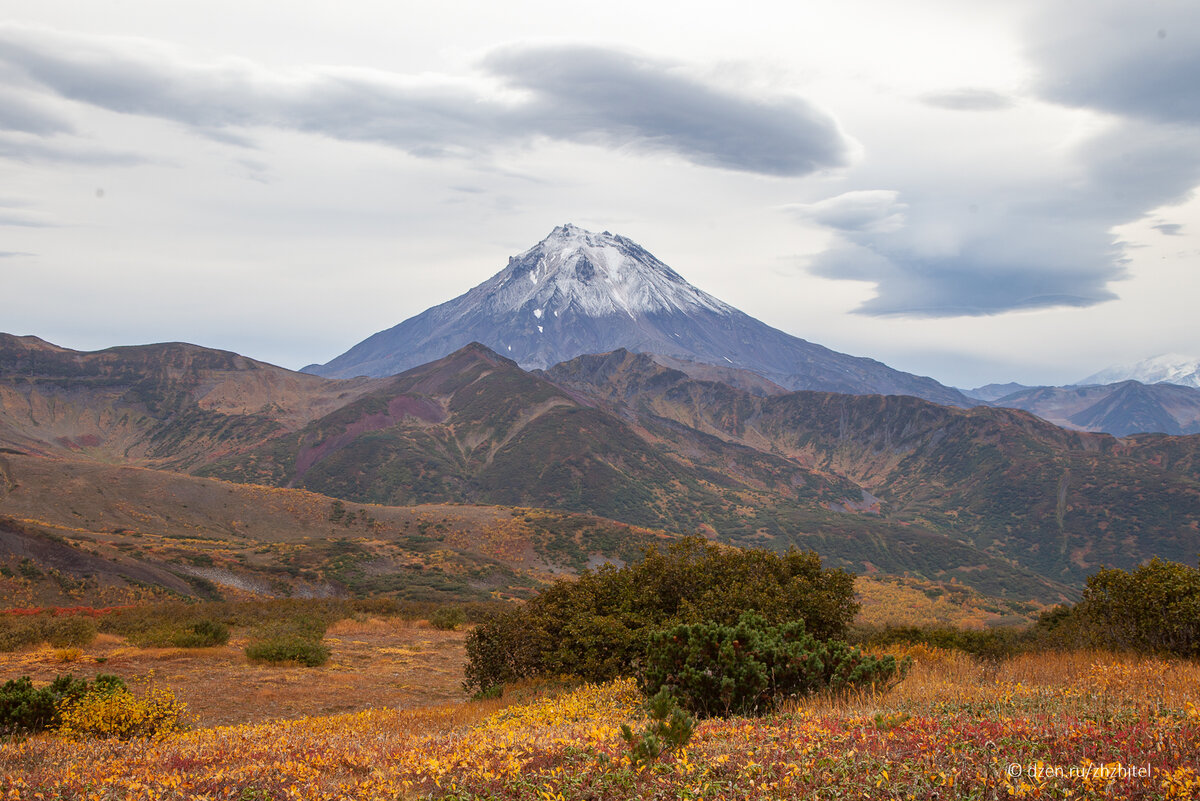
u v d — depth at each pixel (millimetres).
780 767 6160
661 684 10711
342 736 10867
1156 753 5762
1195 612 14930
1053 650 18109
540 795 6043
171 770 8367
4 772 8398
